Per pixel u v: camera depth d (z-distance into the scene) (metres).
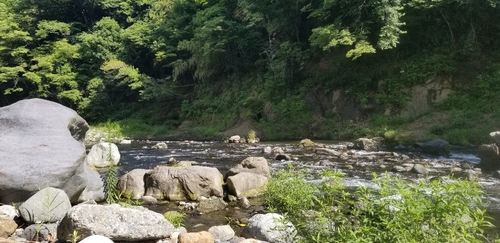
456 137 16.36
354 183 9.19
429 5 19.62
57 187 6.32
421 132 17.73
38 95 32.91
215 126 27.72
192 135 27.44
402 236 2.89
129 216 4.16
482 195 7.86
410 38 21.59
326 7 21.45
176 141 23.09
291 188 6.35
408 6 21.05
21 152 6.48
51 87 33.81
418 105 19.97
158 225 4.27
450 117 18.27
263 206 7.45
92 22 36.84
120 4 36.38
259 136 23.80
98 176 7.53
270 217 5.26
